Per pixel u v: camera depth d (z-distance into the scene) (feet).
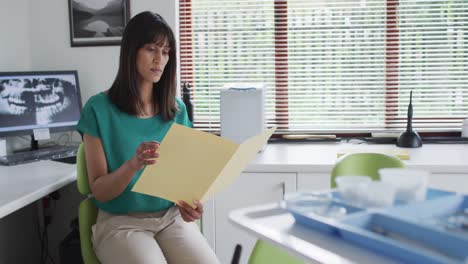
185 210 4.83
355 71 8.68
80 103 8.01
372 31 8.55
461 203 3.23
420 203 3.11
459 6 8.36
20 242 7.89
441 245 2.66
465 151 7.39
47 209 8.33
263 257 3.45
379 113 8.74
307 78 8.79
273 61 8.79
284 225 3.30
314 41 8.69
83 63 8.32
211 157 4.42
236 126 7.41
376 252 2.77
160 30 5.23
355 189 3.34
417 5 8.41
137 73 5.35
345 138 8.67
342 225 2.91
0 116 7.12
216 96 8.96
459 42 8.45
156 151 4.51
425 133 8.68
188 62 8.92
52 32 8.32
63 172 6.18
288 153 7.50
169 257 4.99
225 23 8.77
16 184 5.54
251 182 6.82
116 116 5.31
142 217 5.24
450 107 8.61
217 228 7.02
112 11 8.16
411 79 8.61
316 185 6.70
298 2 8.63
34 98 7.49
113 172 4.93
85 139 5.22
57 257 8.60
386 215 2.97
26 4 8.29
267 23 8.71
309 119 8.90
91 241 5.14
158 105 5.63
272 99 8.89
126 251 4.64
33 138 7.66
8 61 7.79
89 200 5.34
